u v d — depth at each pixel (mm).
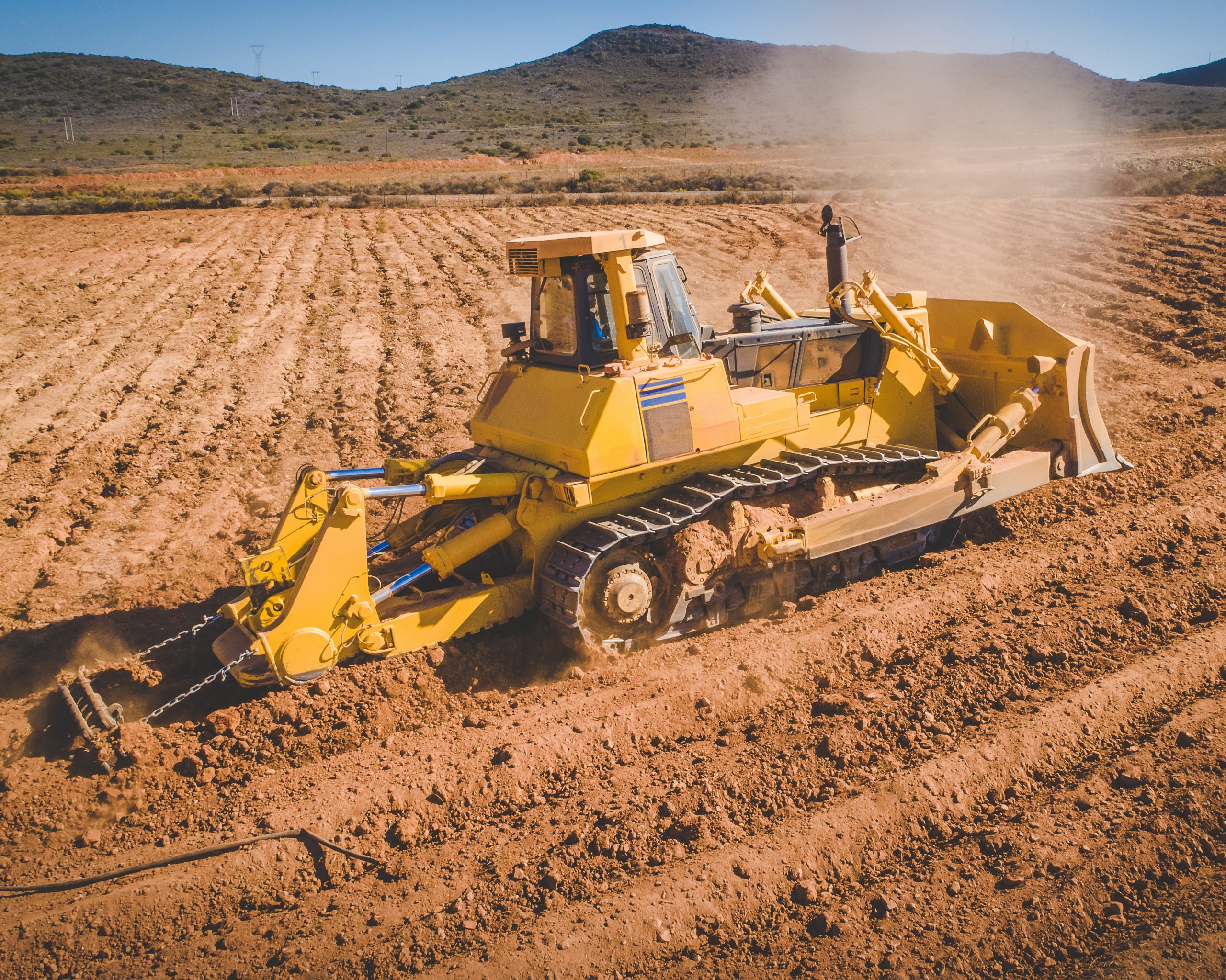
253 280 21375
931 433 8305
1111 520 8031
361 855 4797
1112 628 6324
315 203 35594
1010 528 8203
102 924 4418
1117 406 11227
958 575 7281
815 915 4246
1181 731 5195
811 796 4973
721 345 7066
